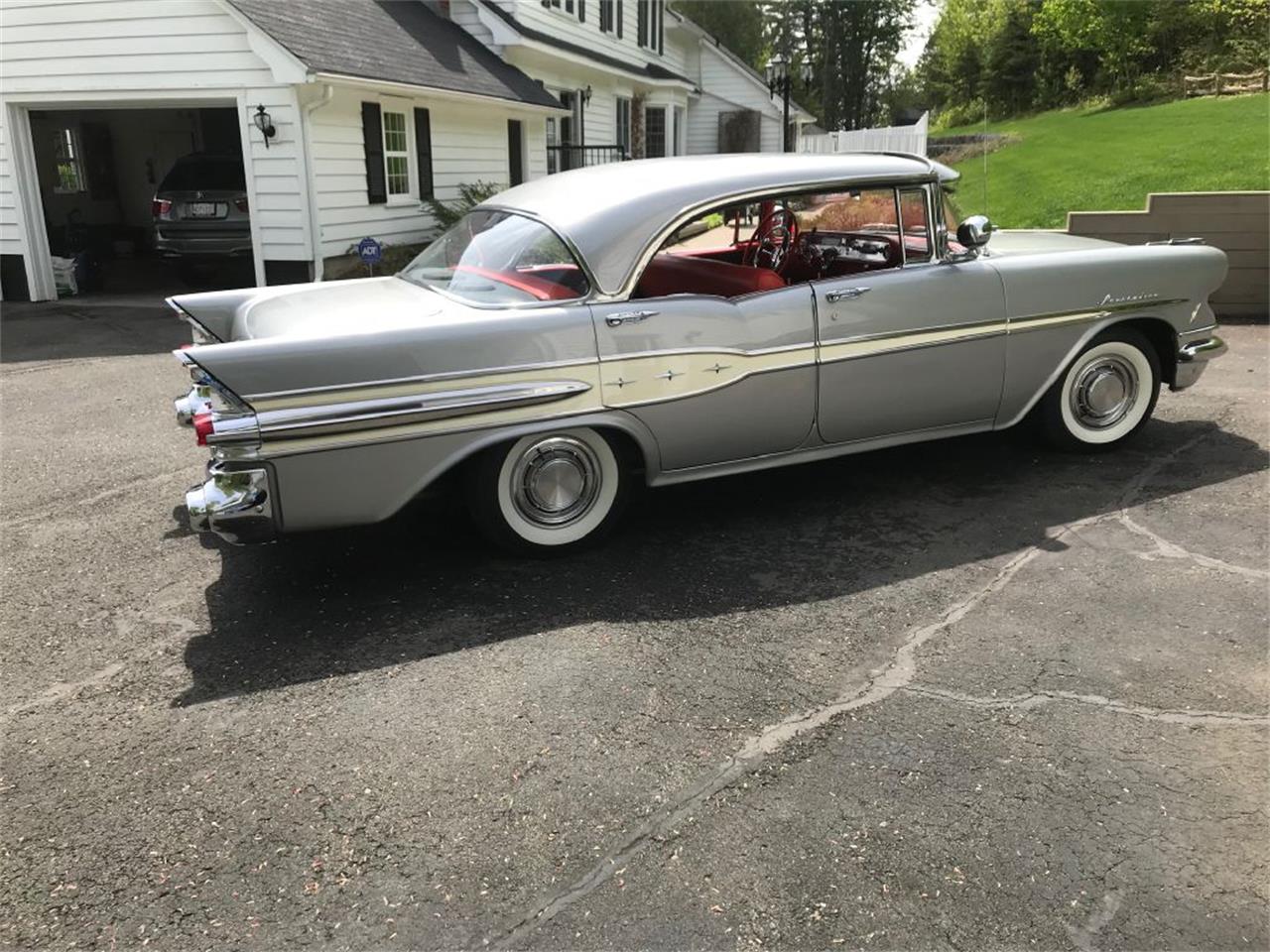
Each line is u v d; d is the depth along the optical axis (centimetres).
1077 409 509
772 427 421
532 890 223
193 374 333
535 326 367
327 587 387
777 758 270
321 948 207
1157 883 221
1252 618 342
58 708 304
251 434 330
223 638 347
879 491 482
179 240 1188
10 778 268
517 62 1716
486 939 209
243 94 1109
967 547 411
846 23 5359
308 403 337
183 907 220
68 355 891
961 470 508
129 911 219
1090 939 206
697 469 418
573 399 378
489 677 315
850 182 431
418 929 212
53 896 224
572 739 280
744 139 2866
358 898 222
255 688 312
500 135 1639
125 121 1689
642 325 384
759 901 218
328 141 1156
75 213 1457
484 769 268
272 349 330
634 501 479
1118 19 3581
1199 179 1470
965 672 312
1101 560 394
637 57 2397
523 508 397
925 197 449
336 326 355
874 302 428
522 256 395
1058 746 273
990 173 1925
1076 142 2214
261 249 1155
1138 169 1653
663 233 393
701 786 258
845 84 5459
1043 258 473
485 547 421
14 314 1128
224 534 340
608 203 395
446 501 470
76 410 688
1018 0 4031
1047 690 301
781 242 464
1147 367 512
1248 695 296
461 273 411
